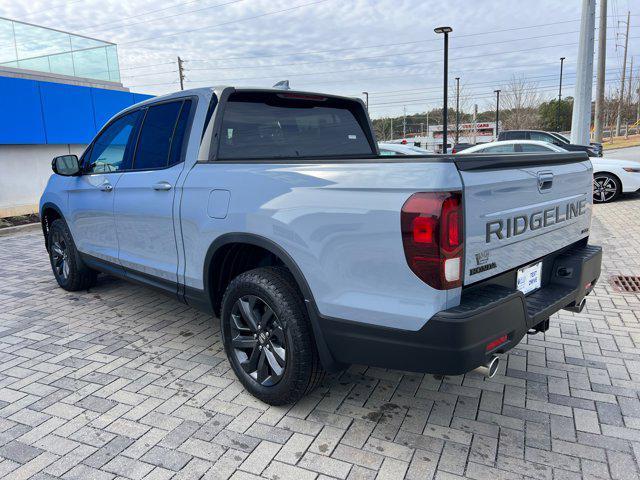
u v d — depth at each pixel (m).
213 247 3.17
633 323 4.27
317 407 3.03
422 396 3.14
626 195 11.88
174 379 3.41
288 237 2.71
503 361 3.60
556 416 2.89
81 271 5.18
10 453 2.61
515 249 2.64
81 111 13.75
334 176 2.54
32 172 12.89
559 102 53.75
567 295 2.96
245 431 2.78
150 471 2.46
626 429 2.76
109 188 4.21
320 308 2.62
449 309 2.24
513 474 2.40
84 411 3.01
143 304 5.01
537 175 2.76
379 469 2.45
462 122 68.56
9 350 3.92
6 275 6.32
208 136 3.40
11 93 11.85
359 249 2.42
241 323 3.16
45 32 14.28
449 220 2.17
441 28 18.94
